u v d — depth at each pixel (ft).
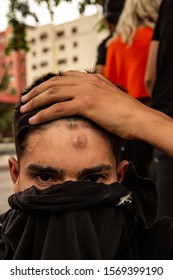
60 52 98.63
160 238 3.73
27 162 3.55
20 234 3.41
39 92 3.71
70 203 3.29
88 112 3.53
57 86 3.63
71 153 3.43
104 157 3.55
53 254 3.17
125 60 8.63
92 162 3.48
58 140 3.44
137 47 8.43
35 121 3.50
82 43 93.04
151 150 7.79
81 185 3.34
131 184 4.04
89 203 3.31
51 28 98.99
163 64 6.59
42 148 3.46
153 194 3.92
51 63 98.99
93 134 3.52
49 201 3.28
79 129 3.49
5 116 68.49
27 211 3.36
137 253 3.66
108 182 3.62
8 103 70.08
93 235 3.23
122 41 8.59
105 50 9.71
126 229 3.55
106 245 3.34
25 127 3.57
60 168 3.43
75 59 93.97
